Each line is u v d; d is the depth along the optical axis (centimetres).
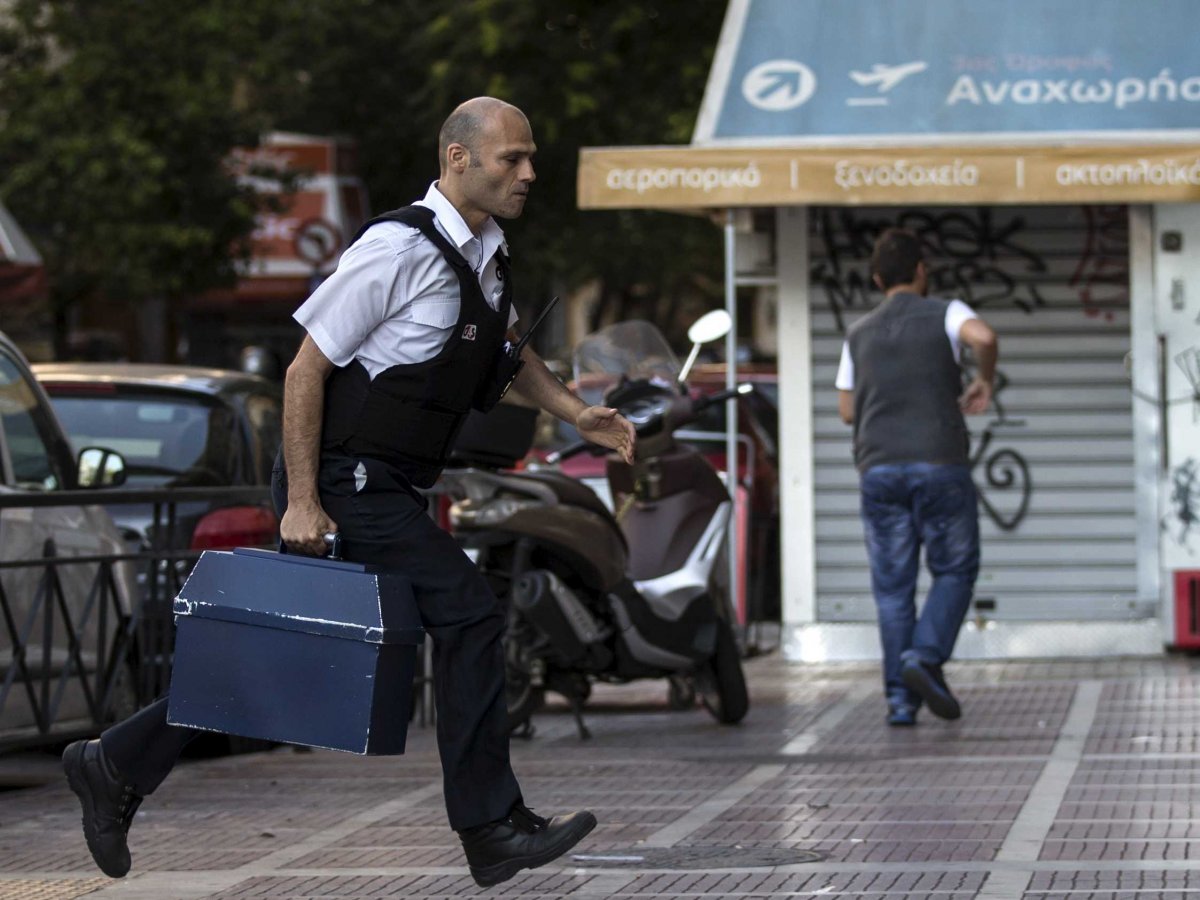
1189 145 3114
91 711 2416
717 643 2728
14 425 2381
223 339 8581
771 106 3322
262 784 2316
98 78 6044
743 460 4319
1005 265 3403
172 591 2572
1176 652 3431
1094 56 3297
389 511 1405
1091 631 3394
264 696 1383
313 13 6806
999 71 3303
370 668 1353
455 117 1407
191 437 2947
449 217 1402
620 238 8012
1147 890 1572
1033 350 3406
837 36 3331
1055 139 3269
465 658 1412
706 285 10400
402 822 2025
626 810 2052
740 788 2175
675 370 2788
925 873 1667
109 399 2984
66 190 6012
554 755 2509
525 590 2492
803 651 3472
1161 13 3309
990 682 3108
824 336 3453
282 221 7538
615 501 2806
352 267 1377
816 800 2077
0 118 6200
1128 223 3378
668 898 1600
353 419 1398
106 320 8450
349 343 1383
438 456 1434
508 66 6500
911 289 2717
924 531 2656
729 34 3350
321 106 7719
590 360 2775
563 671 2625
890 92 3309
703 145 3322
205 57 6203
